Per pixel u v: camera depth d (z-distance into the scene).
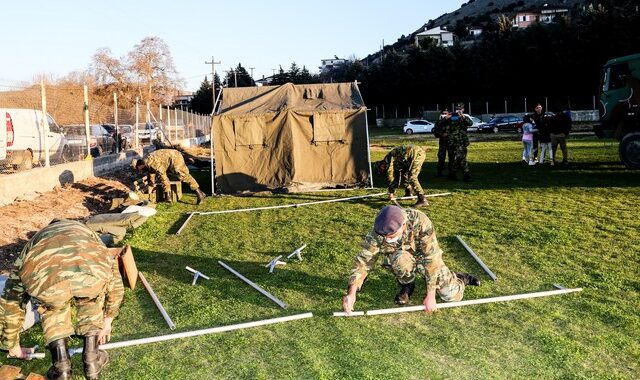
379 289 5.70
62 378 3.71
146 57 64.31
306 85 14.58
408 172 10.34
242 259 7.20
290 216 10.09
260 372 4.02
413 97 64.56
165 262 7.16
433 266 4.75
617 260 6.38
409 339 4.47
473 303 5.18
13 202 10.11
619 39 50.34
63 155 15.50
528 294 5.32
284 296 5.65
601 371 3.87
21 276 3.58
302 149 13.49
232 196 13.02
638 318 4.72
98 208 11.29
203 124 44.25
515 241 7.39
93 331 3.78
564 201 10.19
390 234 4.47
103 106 21.05
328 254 7.11
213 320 5.09
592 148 20.75
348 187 13.42
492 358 4.11
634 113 14.09
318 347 4.39
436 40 68.00
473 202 10.54
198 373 4.07
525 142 16.64
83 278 3.58
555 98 55.41
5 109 13.09
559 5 113.88
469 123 13.62
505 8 135.12
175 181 12.52
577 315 4.88
